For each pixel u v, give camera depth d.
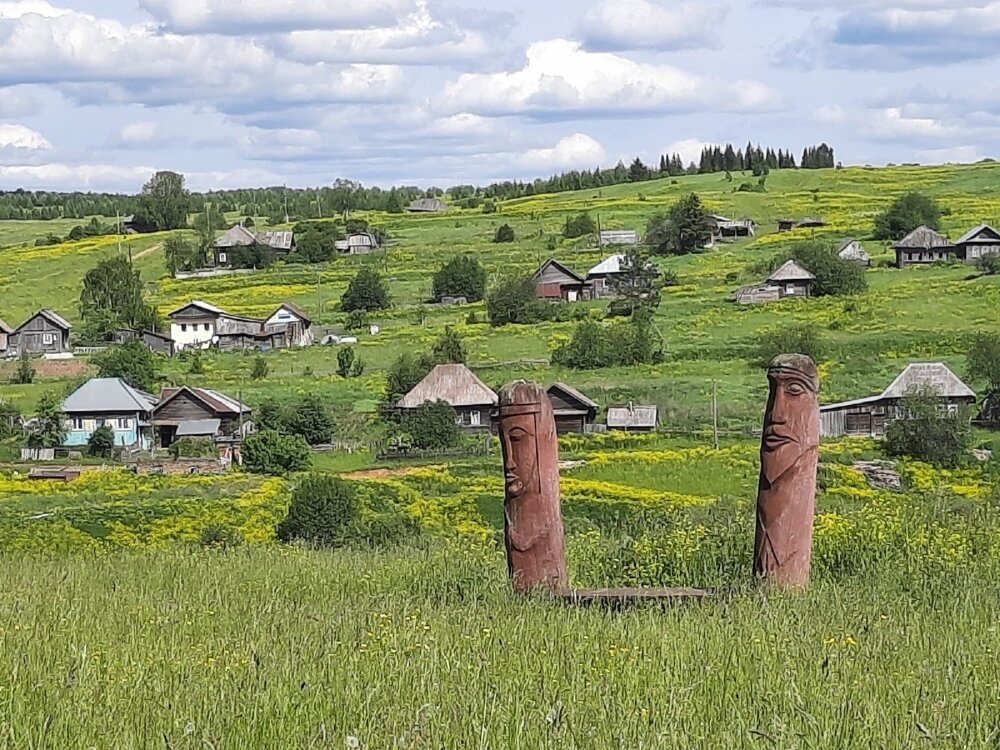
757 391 91.06
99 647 11.74
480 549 21.58
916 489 60.94
